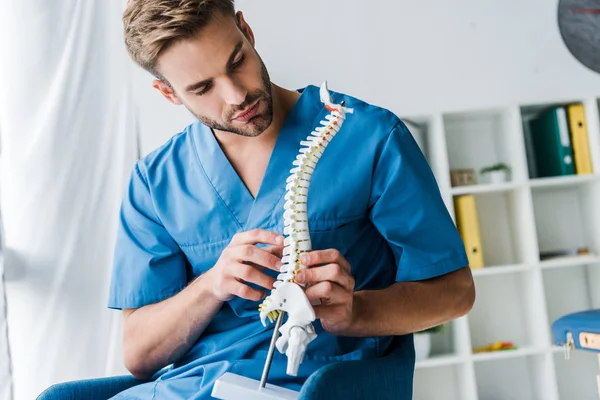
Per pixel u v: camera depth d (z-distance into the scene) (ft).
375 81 9.68
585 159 9.10
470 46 9.78
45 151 7.48
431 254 3.73
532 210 8.91
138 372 4.04
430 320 3.61
